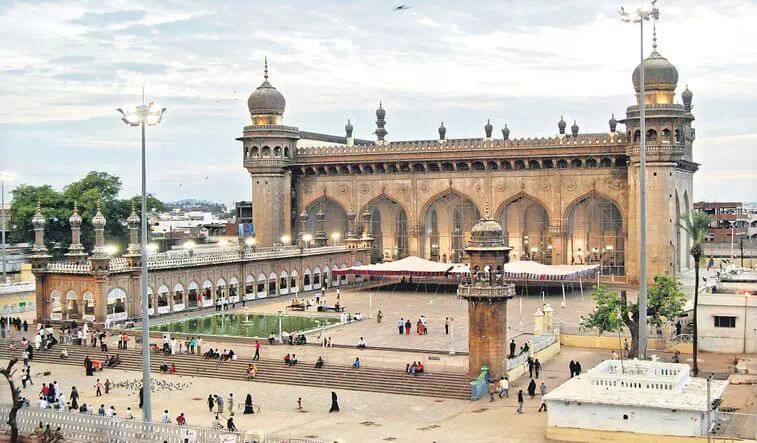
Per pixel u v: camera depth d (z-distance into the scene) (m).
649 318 51.00
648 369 36.78
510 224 90.56
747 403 38.50
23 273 84.62
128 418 35.84
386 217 95.88
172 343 52.59
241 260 73.75
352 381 46.38
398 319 63.56
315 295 78.31
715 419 33.44
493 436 35.62
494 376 44.47
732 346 52.19
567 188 85.75
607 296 51.31
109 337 56.94
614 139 82.75
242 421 39.09
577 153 84.25
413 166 91.88
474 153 88.56
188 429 32.56
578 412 34.38
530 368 46.41
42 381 47.28
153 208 113.00
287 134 94.38
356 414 40.34
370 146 93.00
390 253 95.44
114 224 103.94
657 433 32.94
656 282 51.72
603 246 85.81
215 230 138.25
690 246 87.25
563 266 76.50
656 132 77.94
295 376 47.62
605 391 34.78
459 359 49.16
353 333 57.56
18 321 59.75
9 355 53.75
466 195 90.19
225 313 67.00
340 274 82.44
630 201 81.38
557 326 56.19
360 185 94.50
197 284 69.31
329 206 98.06
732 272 72.12
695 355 45.50
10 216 105.38
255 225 94.19
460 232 91.88
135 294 62.78
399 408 41.44
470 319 44.94
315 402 42.84
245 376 48.16
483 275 44.72
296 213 97.19
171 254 69.38
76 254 62.91
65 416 34.69
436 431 36.78
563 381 45.62
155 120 34.31
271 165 93.56
